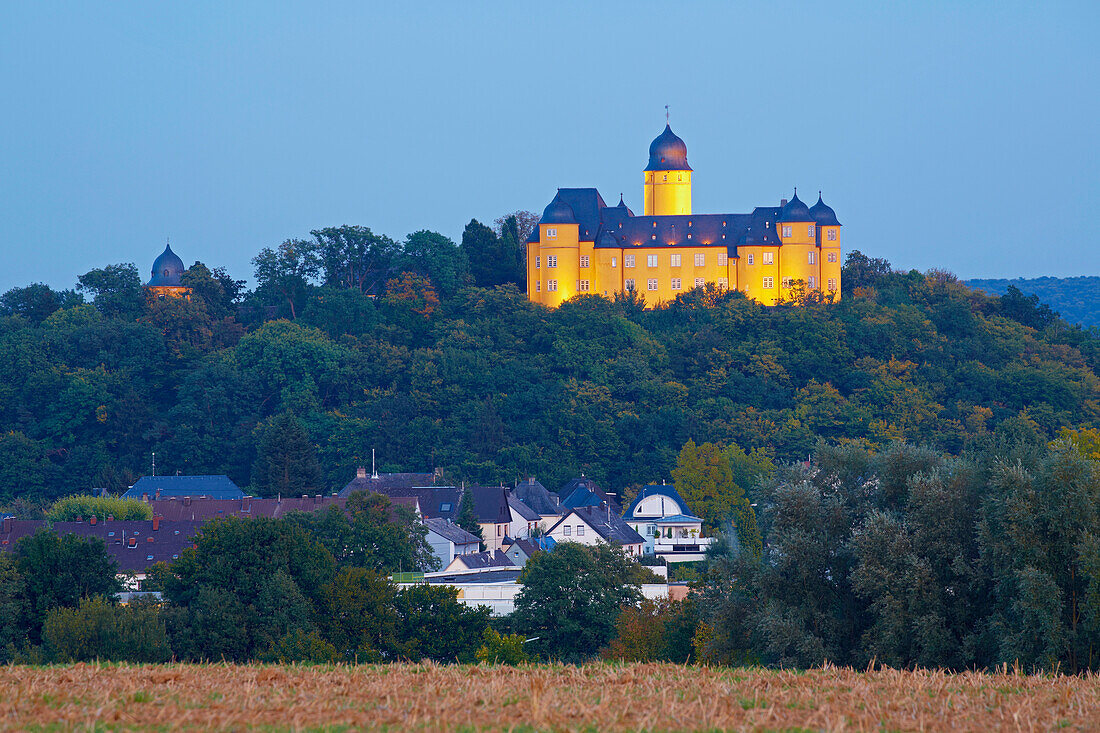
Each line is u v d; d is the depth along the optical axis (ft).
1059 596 471.21
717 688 322.75
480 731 267.39
